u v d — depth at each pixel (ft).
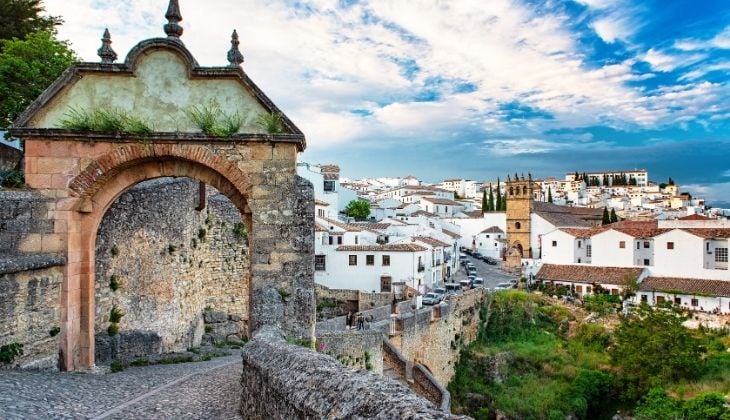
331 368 27.37
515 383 152.87
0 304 45.52
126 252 70.69
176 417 36.83
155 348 73.61
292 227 52.80
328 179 313.12
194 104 52.60
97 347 63.72
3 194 49.21
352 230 225.35
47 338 50.44
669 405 126.93
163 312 79.71
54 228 51.55
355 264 197.98
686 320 176.45
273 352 34.22
